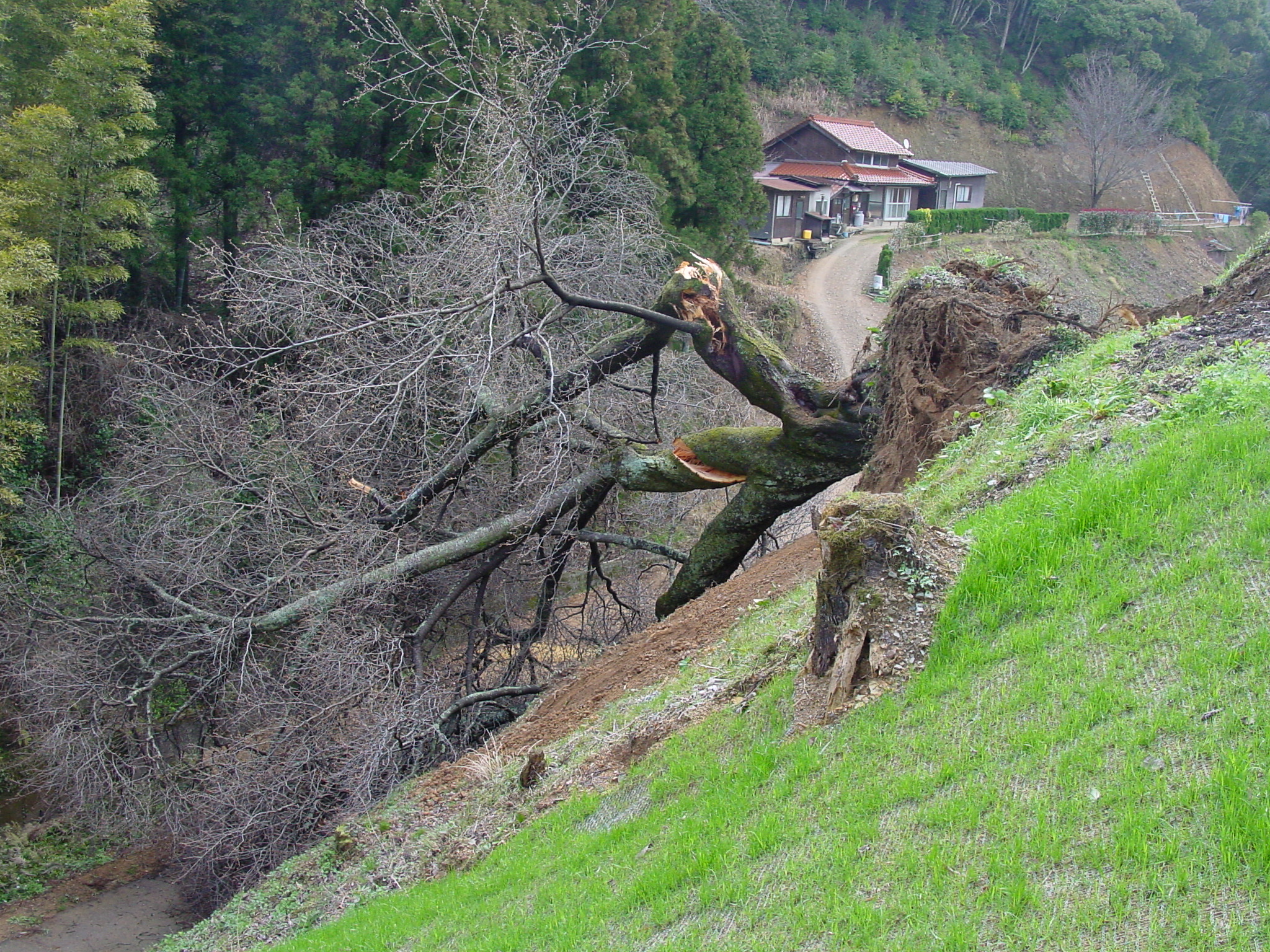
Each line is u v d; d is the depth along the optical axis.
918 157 59.66
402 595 14.90
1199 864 3.71
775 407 12.79
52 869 13.88
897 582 6.17
